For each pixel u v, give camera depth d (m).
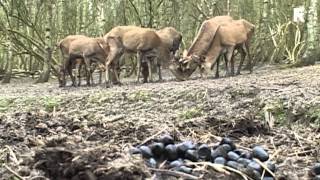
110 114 7.20
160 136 4.88
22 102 8.41
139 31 12.49
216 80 10.49
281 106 6.37
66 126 5.72
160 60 12.83
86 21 20.64
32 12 19.47
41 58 17.34
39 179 3.38
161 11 19.48
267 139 5.13
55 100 8.20
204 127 5.53
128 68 17.23
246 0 19.22
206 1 19.77
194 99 7.39
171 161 3.80
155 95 7.78
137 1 19.55
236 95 7.24
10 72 17.23
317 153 4.59
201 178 3.44
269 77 10.08
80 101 8.06
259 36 17.20
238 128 5.37
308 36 14.51
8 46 18.17
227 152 3.82
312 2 14.47
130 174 3.22
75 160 3.24
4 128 5.59
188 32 19.91
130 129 5.47
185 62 12.66
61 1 19.59
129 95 7.87
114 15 19.56
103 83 13.58
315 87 7.39
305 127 5.95
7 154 4.21
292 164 4.14
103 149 3.49
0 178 3.60
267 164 3.74
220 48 12.83
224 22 12.96
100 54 12.70
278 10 18.25
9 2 18.22
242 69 15.91
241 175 3.54
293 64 14.59
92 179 3.18
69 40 13.02
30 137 4.92
